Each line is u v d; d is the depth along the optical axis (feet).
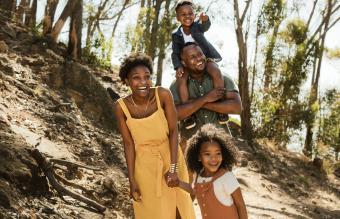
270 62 65.67
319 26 79.71
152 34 60.49
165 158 15.21
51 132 27.78
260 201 40.01
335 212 44.62
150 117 14.85
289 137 67.72
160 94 15.03
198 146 15.16
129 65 14.80
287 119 67.26
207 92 17.83
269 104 65.67
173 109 15.15
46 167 20.13
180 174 15.38
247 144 60.44
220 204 15.02
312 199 49.70
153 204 15.01
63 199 20.03
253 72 66.13
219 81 17.66
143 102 14.97
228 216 14.97
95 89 37.55
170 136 15.16
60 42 47.29
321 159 65.82
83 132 31.22
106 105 37.37
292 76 65.82
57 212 18.48
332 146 75.61
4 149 18.98
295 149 70.95
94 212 20.33
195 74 17.88
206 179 15.20
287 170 58.44
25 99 30.55
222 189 14.96
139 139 15.10
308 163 65.98
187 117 18.01
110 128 36.55
